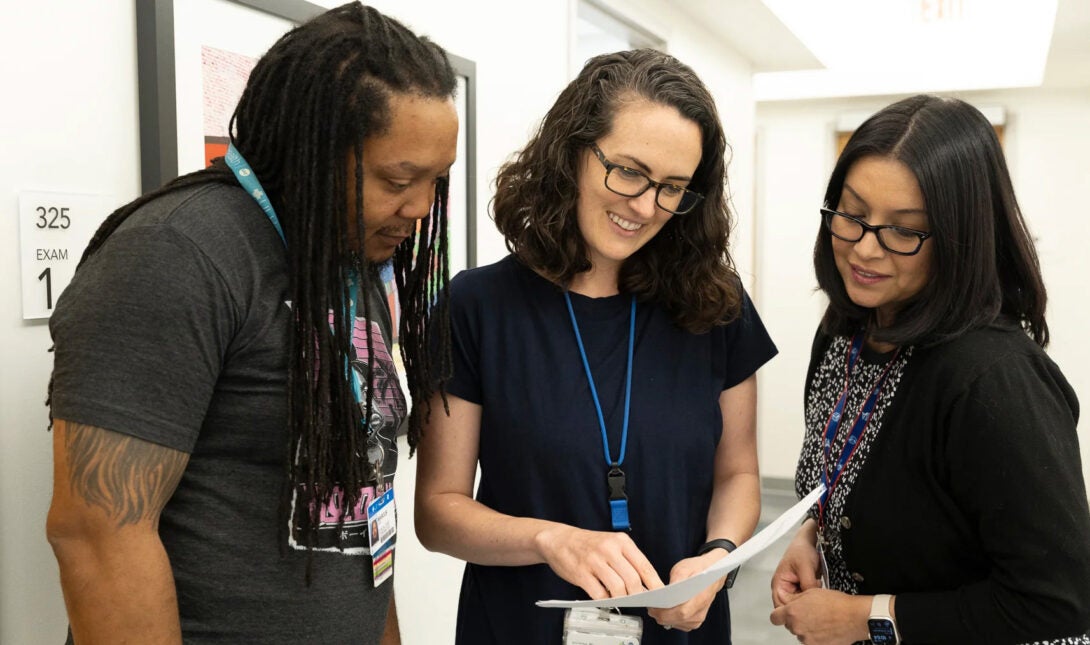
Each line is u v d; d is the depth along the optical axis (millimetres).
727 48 4492
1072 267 5328
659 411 1215
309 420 838
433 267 1076
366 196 838
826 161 5809
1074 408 1118
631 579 1005
